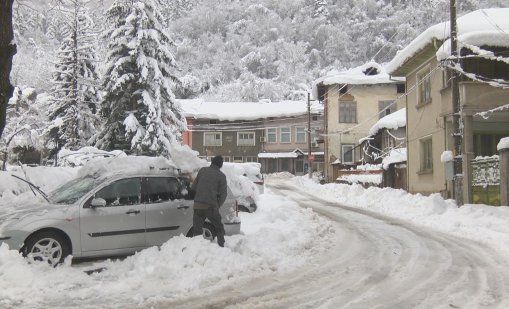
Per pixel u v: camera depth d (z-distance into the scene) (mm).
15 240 7293
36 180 12914
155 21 24453
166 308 5895
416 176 23438
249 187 14180
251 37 98812
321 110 59375
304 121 60688
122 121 24047
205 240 8039
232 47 96125
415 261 8766
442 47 17547
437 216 14867
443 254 9438
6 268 6551
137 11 24047
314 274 7723
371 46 87562
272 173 60500
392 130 34219
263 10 102062
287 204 17469
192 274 7152
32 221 7504
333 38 91188
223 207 9430
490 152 21844
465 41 17516
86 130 30078
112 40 24156
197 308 5910
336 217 16016
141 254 7746
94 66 31469
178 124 25250
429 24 55062
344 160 45469
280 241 9727
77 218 7816
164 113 24188
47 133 29734
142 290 6555
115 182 8453
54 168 14133
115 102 24156
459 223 13211
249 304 6090
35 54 31453
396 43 65562
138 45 23312
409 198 18594
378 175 30062
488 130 21469
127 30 23781
